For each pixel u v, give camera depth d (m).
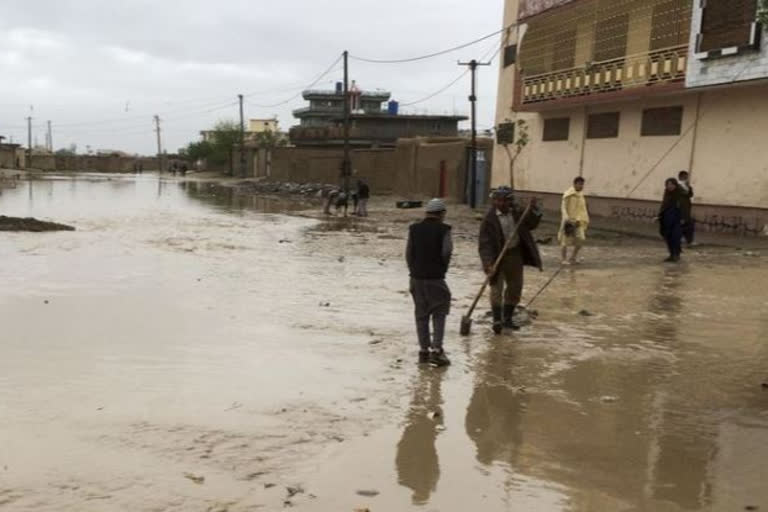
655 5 21.14
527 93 28.33
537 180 29.25
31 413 5.36
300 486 4.13
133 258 14.54
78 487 4.09
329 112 94.12
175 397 5.77
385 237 20.03
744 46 17.28
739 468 4.41
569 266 13.53
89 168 111.56
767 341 7.71
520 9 28.75
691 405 5.62
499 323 8.03
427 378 6.35
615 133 24.27
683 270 12.91
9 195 40.25
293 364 6.79
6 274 12.08
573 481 4.21
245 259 14.75
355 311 9.42
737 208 19.16
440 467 4.42
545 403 5.66
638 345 7.54
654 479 4.24
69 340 7.64
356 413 5.41
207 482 4.18
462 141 38.12
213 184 62.72
